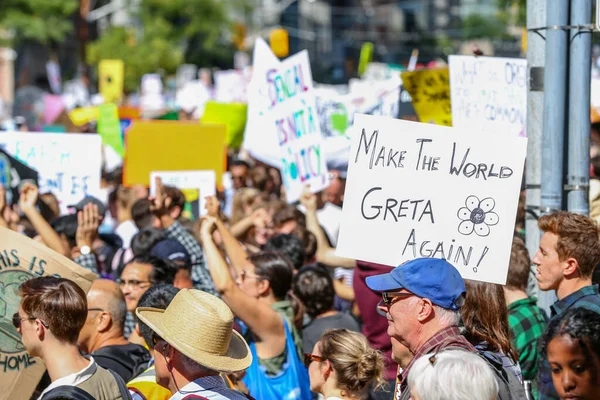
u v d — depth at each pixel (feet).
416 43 330.34
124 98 219.82
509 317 36.65
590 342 20.63
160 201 55.72
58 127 121.70
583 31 38.70
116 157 93.45
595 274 35.04
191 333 28.14
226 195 88.69
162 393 31.40
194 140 69.87
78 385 27.32
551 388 27.78
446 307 26.73
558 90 38.60
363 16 374.43
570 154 39.27
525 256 37.63
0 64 335.47
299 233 55.06
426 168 31.94
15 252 32.01
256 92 62.34
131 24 359.25
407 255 31.81
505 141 31.65
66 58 339.98
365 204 32.07
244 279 42.01
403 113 72.13
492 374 21.97
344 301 55.88
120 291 37.42
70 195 62.80
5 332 31.89
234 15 353.10
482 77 49.83
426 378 22.00
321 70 223.10
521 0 179.32
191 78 276.82
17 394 32.04
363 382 33.14
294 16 364.38
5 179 60.49
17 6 279.49
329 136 91.66
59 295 27.78
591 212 58.95
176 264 44.37
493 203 31.55
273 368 38.99
